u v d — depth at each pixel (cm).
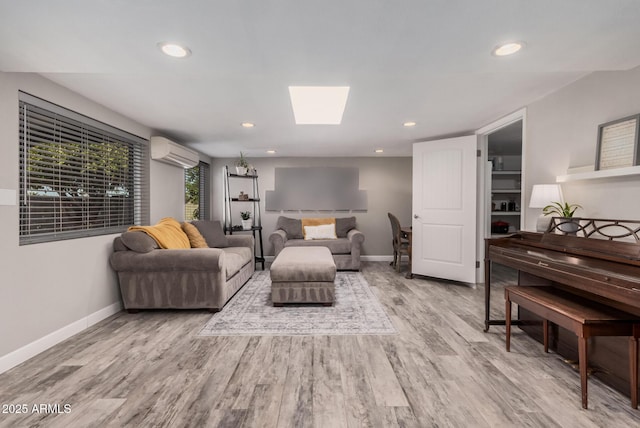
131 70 201
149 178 376
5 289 202
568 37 163
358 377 189
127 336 251
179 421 150
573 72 231
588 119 234
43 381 186
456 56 185
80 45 169
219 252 305
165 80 242
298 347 231
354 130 404
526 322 253
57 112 249
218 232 455
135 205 363
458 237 422
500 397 169
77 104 267
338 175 616
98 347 232
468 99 289
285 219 581
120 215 332
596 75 227
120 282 302
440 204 437
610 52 179
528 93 274
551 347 226
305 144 490
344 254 516
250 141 466
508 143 530
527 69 203
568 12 141
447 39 165
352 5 136
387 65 197
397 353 221
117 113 321
